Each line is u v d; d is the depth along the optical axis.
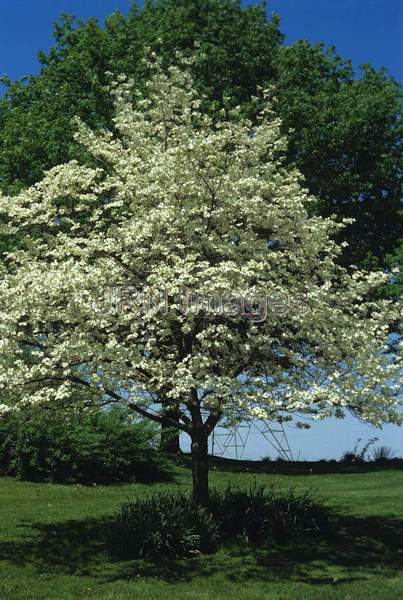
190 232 10.89
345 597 8.96
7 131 21.05
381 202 23.70
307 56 23.34
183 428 11.52
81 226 12.19
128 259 10.61
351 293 11.62
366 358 10.52
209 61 21.67
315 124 21.77
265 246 11.00
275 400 9.79
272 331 10.83
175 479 18.92
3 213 12.22
